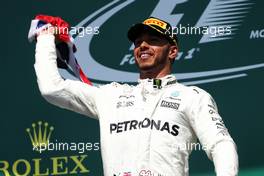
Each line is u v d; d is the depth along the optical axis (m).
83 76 16.36
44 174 21.50
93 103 15.28
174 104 14.74
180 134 14.53
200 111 14.59
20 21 22.06
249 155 21.58
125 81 22.09
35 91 21.83
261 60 21.95
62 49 16.05
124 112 14.80
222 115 21.75
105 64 22.12
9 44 21.97
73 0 22.22
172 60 15.73
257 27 22.08
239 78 21.89
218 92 21.84
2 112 21.69
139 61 15.48
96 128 21.67
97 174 21.55
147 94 15.02
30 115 21.72
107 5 22.28
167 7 22.23
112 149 14.50
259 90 21.83
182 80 21.89
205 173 21.28
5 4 22.08
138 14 22.27
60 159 21.56
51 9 22.16
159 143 14.32
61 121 21.69
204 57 21.94
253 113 21.75
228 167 13.38
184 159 14.57
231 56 21.97
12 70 21.89
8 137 21.61
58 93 15.03
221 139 13.97
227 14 22.14
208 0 22.19
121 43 22.17
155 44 15.42
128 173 14.18
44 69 15.05
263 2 22.17
